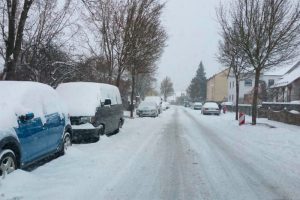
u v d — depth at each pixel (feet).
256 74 76.59
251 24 72.64
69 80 64.18
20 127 25.03
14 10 39.09
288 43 72.23
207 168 31.91
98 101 46.50
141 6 78.95
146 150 41.32
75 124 43.52
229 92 256.52
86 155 35.32
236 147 45.96
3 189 22.00
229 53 92.02
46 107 30.60
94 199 21.65
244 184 26.43
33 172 27.43
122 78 122.01
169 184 25.93
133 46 79.92
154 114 118.93
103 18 75.05
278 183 26.99
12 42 39.37
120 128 61.93
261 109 115.85
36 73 53.57
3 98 25.53
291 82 136.56
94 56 72.08
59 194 21.95
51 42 56.34
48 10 53.36
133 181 26.40
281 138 55.67
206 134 61.93
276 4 70.85
